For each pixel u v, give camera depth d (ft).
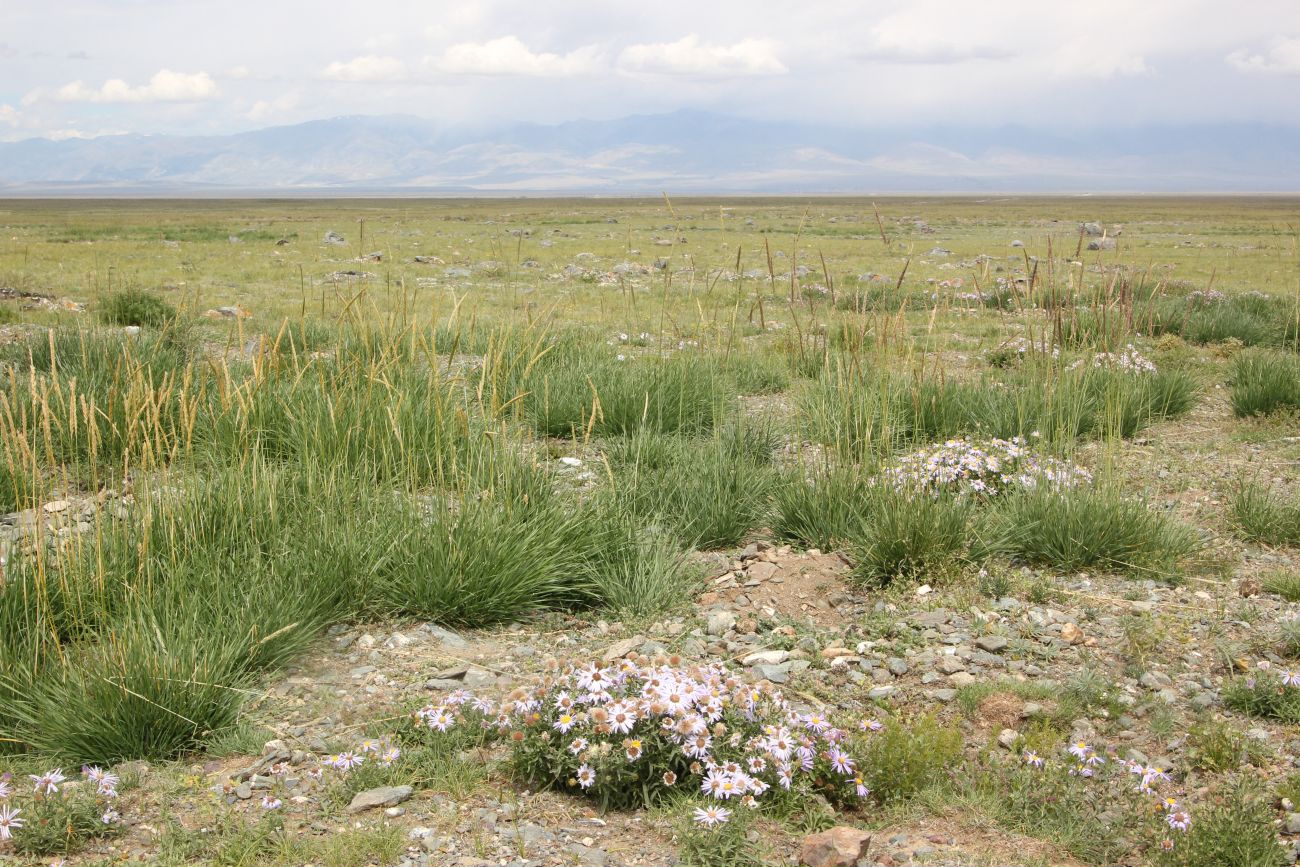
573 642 17.90
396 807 12.54
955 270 100.01
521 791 13.10
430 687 15.78
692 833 11.67
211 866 11.16
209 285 81.82
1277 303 64.95
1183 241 164.86
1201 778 13.74
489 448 22.82
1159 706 15.44
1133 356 38.11
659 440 27.81
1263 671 16.31
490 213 344.69
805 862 11.38
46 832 11.52
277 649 16.29
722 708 13.33
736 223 244.22
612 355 40.37
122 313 49.44
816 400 30.73
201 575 17.24
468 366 34.37
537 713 13.29
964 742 14.61
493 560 18.81
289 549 18.79
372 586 18.62
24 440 16.39
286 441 25.02
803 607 19.49
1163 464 29.50
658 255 122.21
